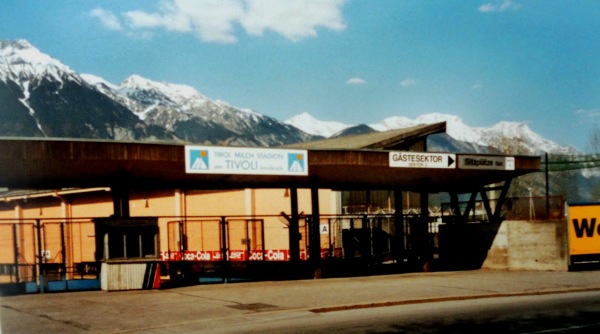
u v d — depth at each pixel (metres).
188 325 13.74
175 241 40.47
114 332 12.98
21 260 38.59
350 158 23.38
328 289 20.08
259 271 27.70
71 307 16.56
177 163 20.53
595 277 23.27
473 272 26.66
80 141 18.58
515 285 20.78
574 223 26.53
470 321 13.93
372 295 18.30
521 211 28.14
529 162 27.83
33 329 13.35
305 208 37.69
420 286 20.69
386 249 35.38
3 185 21.98
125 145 19.33
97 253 20.61
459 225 30.48
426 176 27.03
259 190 38.56
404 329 12.91
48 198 46.12
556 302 17.16
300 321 14.15
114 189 22.00
